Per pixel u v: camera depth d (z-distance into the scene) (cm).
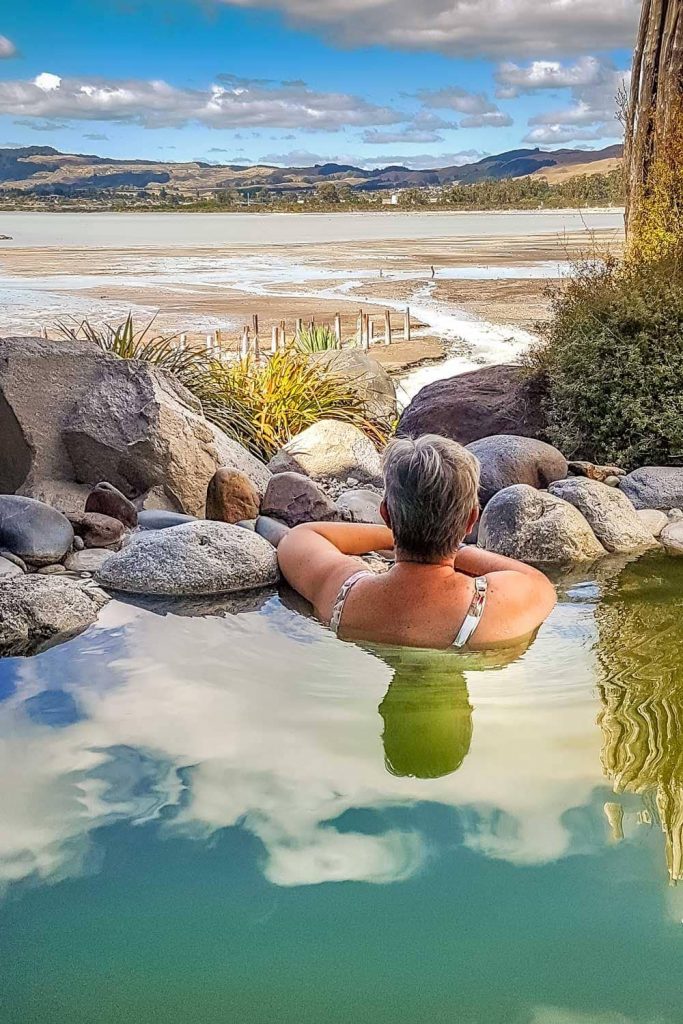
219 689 307
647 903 193
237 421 742
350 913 191
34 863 209
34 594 373
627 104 874
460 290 3209
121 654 341
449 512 332
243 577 416
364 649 342
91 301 2780
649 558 465
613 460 622
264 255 6438
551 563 456
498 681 311
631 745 262
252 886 199
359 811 229
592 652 336
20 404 555
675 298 656
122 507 512
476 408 703
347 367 963
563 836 216
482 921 187
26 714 289
